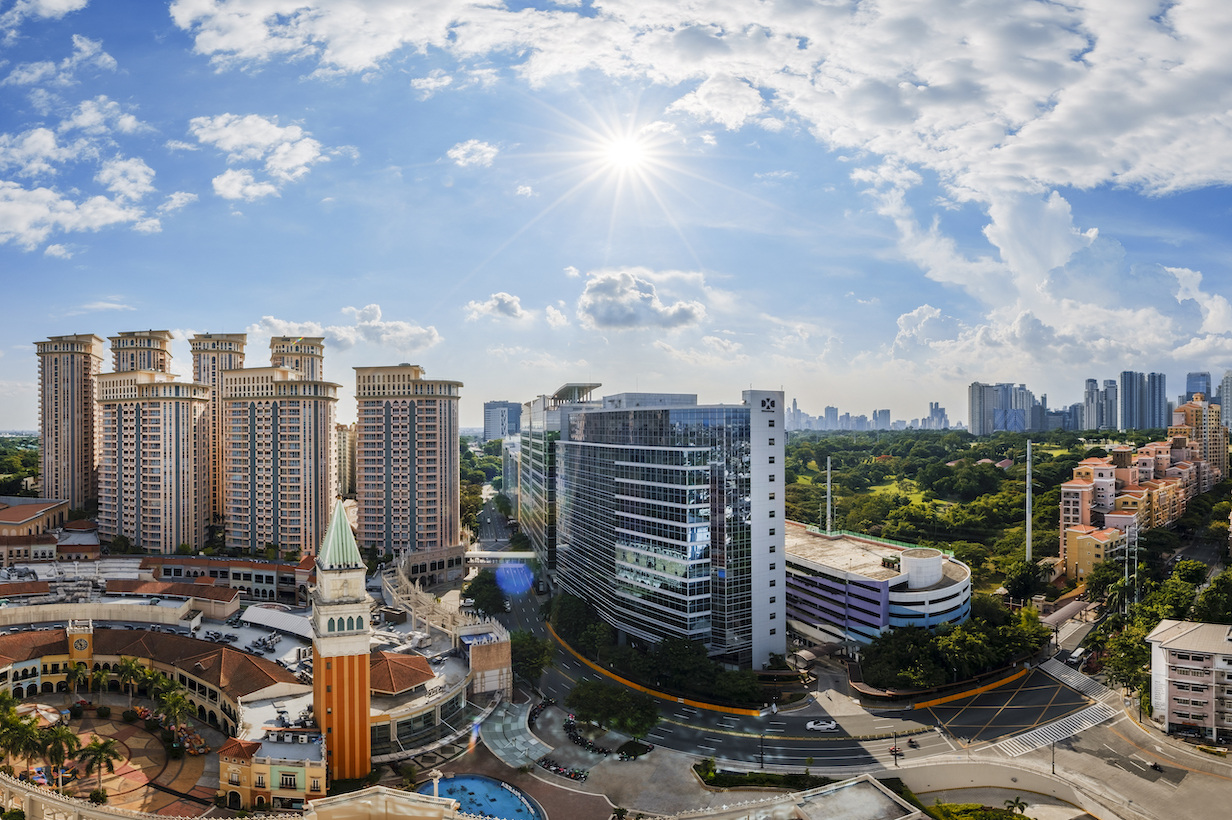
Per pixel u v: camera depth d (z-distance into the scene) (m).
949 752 137.38
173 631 179.50
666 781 127.56
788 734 145.12
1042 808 121.44
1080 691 163.00
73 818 89.38
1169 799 121.44
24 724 123.25
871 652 171.50
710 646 171.38
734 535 170.00
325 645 122.94
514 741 140.50
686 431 170.38
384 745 131.00
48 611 181.00
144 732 146.12
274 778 115.00
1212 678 139.38
